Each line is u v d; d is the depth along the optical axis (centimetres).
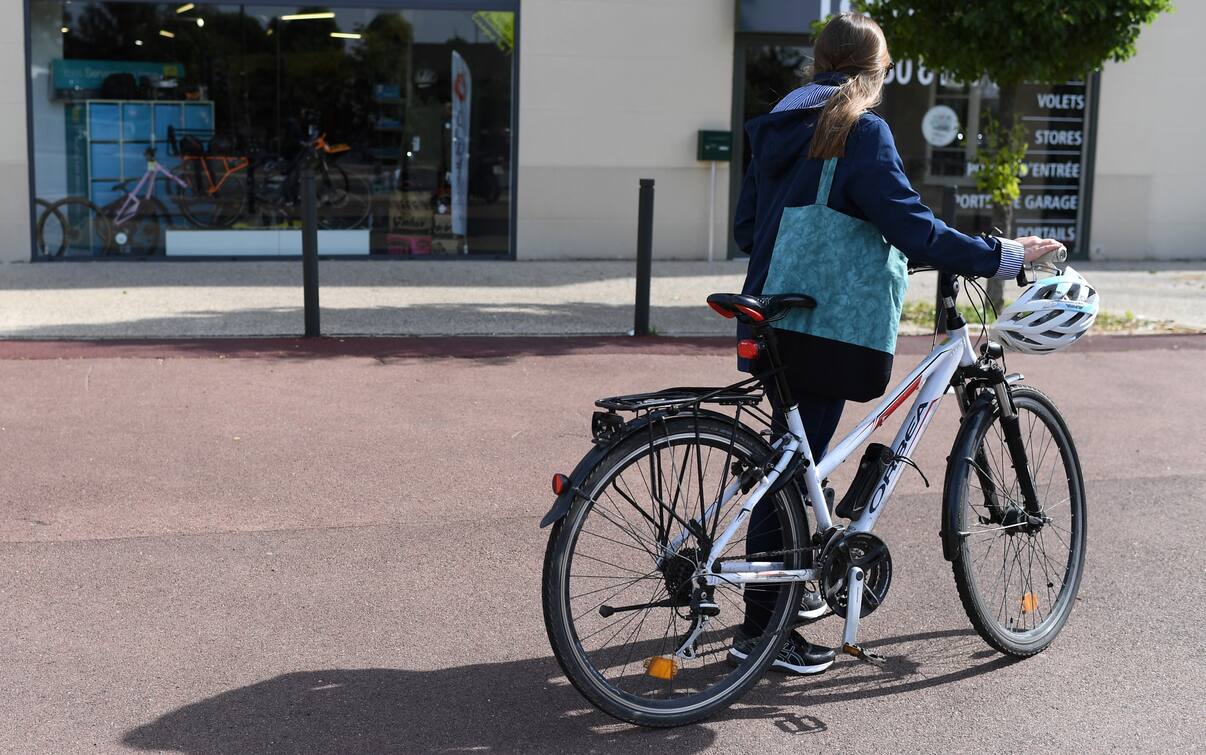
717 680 354
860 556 354
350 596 420
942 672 371
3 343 809
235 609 407
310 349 809
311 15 1281
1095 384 757
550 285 1152
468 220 1334
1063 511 402
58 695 345
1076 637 397
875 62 339
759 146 349
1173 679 367
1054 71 938
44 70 1250
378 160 1313
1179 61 1414
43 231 1270
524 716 340
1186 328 945
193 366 750
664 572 332
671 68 1328
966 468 365
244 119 1291
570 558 318
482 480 549
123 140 1274
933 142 1400
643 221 874
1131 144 1423
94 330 862
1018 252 338
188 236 1298
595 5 1309
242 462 568
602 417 327
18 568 438
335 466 565
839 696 355
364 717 337
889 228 327
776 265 338
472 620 403
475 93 1314
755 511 346
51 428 614
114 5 1254
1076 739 331
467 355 800
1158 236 1447
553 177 1331
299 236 1316
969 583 364
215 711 338
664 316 975
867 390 339
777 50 1343
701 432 329
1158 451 617
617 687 335
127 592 419
